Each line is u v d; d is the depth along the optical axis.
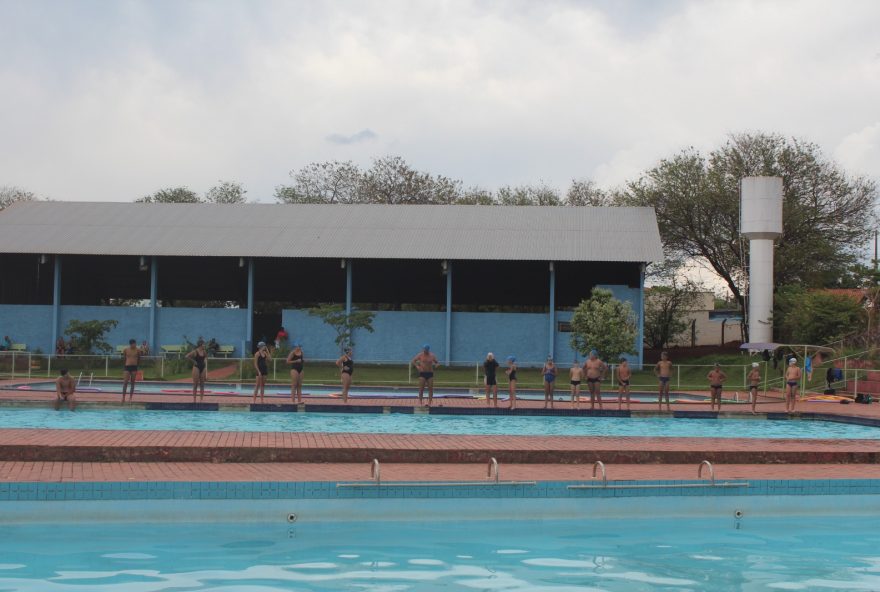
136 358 23.22
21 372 31.09
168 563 8.77
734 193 45.78
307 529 10.39
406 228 41.00
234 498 10.61
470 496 11.02
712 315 53.06
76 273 45.66
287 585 8.09
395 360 40.06
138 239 39.91
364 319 37.84
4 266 42.03
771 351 37.22
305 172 60.88
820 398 30.14
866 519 11.57
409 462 13.42
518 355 39.88
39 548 9.27
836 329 36.94
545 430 20.42
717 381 24.72
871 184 46.75
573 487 11.21
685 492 11.46
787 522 11.34
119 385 30.16
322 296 47.62
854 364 33.12
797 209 45.28
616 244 39.12
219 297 47.62
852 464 14.06
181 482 10.53
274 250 38.66
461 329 40.09
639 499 11.35
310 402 24.14
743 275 45.91
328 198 60.56
